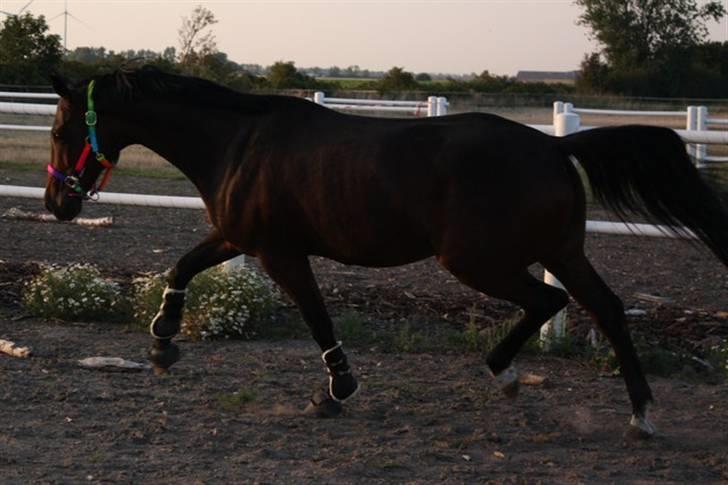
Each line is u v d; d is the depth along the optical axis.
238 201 5.62
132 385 6.28
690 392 6.43
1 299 8.40
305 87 44.28
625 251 11.52
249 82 34.25
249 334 7.62
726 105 39.03
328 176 5.40
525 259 5.26
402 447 5.22
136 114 5.92
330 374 5.76
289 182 5.49
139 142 6.05
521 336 5.58
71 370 6.57
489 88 49.09
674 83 50.34
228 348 7.32
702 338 7.47
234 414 5.75
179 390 6.21
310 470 4.84
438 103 15.72
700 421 5.82
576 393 6.34
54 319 7.98
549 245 5.26
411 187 5.26
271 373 6.67
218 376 6.55
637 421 5.37
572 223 5.30
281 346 7.41
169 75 5.90
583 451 5.25
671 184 5.31
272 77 45.94
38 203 14.62
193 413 5.73
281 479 4.70
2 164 18.95
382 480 4.73
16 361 6.76
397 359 7.08
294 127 5.59
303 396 6.16
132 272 9.35
